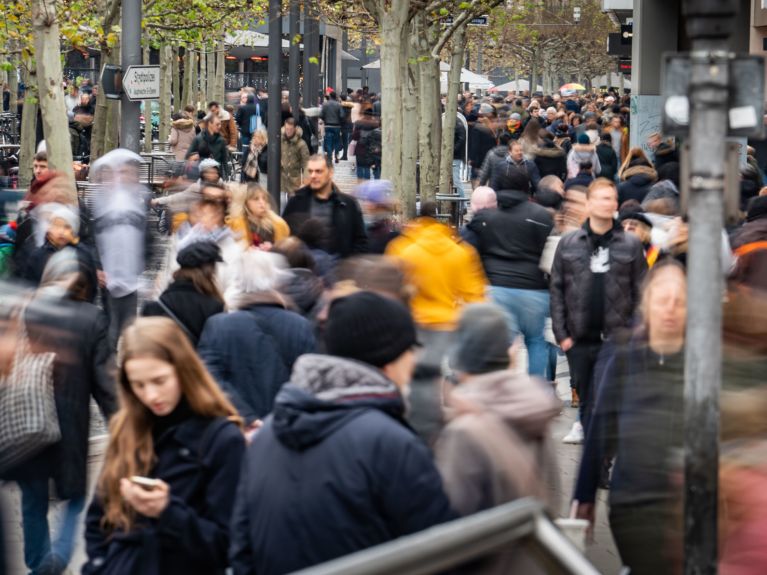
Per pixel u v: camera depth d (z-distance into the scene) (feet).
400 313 34.32
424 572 21.72
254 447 33.96
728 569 36.88
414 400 57.00
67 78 375.25
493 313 40.86
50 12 118.01
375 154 257.14
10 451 53.57
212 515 38.47
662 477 42.63
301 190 97.50
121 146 130.72
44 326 54.34
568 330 79.00
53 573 54.75
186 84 370.53
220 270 69.31
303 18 291.58
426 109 196.85
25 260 84.58
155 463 38.78
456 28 201.26
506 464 37.93
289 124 192.75
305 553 32.40
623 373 48.26
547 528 23.63
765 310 42.50
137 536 38.01
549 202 121.08
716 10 37.47
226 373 56.24
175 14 228.84
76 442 55.01
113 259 94.43
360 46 654.12
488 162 176.96
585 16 606.96
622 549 43.29
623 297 77.51
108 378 55.52
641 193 128.57
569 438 84.38
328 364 33.22
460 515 33.81
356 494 32.12
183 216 90.33
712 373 37.50
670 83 38.06
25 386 53.62
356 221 98.07
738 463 37.50
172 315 62.80
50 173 91.35
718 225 37.63
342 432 32.48
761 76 37.76
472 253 80.84
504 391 39.32
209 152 231.30
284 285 67.82
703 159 37.70
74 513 55.67
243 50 504.84
